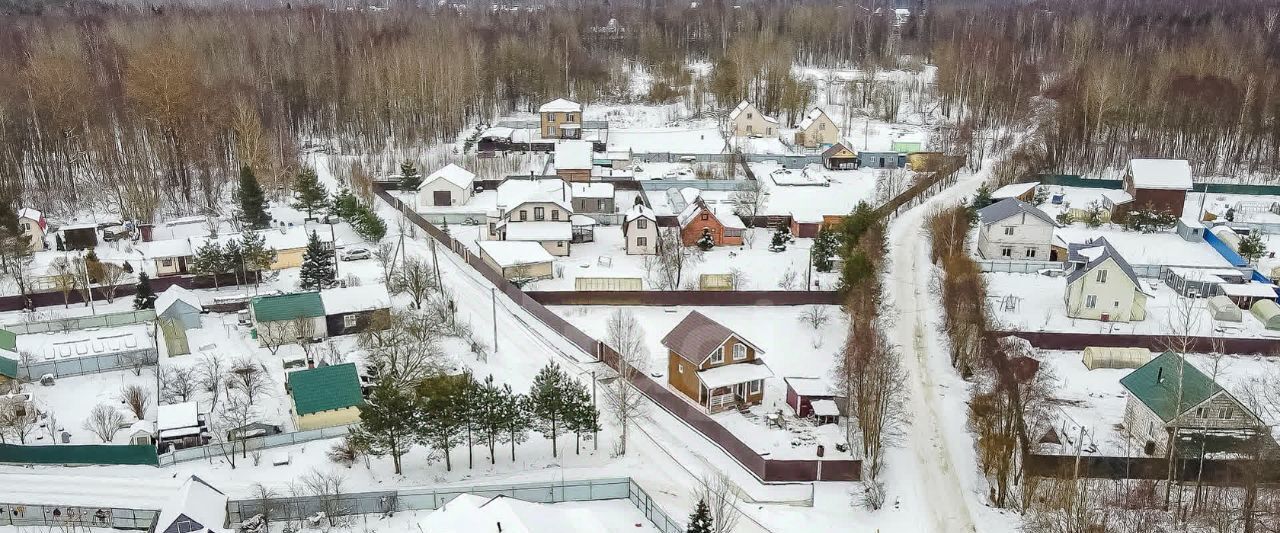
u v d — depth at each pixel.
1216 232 84.19
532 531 36.38
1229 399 47.72
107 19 187.62
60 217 95.25
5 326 64.69
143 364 60.22
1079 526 41.88
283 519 44.03
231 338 64.75
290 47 151.50
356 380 54.19
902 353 63.41
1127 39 174.38
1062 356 62.91
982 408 48.84
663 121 147.12
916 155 114.06
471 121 143.25
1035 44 190.62
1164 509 44.91
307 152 125.44
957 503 46.75
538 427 50.16
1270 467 42.56
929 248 84.56
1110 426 53.34
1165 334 64.88
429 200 98.12
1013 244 80.31
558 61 159.62
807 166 116.00
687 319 59.00
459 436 49.47
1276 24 192.88
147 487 46.91
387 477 48.41
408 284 70.19
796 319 68.94
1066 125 116.06
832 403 54.88
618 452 51.19
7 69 117.75
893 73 173.50
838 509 46.03
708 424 52.44
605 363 61.50
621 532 43.59
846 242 76.69
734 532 43.62
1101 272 66.81
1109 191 102.12
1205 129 117.12
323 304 64.38
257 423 52.56
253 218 87.56
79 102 104.94
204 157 100.50
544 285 74.69
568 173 107.62
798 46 192.50
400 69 130.00
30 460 48.88
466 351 62.91
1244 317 68.44
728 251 83.88
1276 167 112.31
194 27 160.12
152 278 74.81
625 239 85.12
